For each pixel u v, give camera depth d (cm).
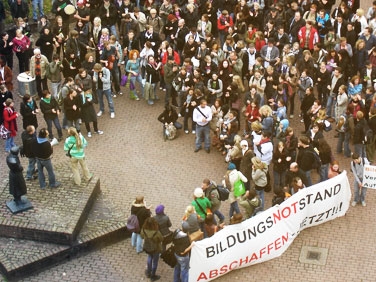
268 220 1936
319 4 2944
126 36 2798
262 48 2612
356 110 2311
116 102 2666
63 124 2467
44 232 1947
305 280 1902
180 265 1828
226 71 2475
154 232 1816
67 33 2930
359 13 2784
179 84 2498
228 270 1909
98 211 2086
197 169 2314
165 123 2431
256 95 2395
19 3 2938
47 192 2081
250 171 2116
